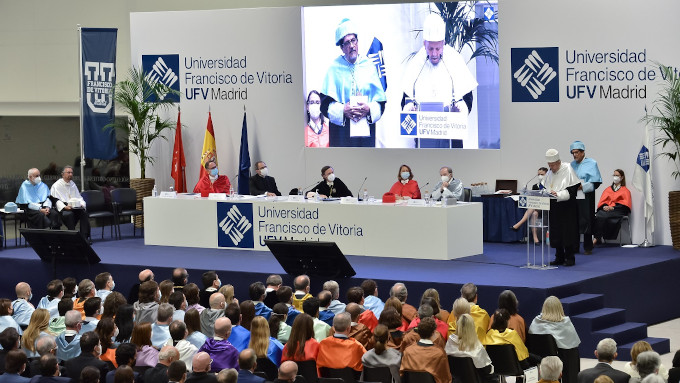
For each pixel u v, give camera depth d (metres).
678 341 13.16
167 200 16.45
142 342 9.20
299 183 18.31
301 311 11.46
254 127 18.44
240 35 18.33
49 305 12.04
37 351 9.78
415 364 8.70
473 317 10.06
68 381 8.33
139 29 18.83
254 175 17.61
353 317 9.80
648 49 15.60
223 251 15.98
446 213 14.30
